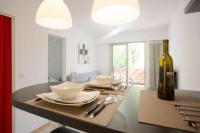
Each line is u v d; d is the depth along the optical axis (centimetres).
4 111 179
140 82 488
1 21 174
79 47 424
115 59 522
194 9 94
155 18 340
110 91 92
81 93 72
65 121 49
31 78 217
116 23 95
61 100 60
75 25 392
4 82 178
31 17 216
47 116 54
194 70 190
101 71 537
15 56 190
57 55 427
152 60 450
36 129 230
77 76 383
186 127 40
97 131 42
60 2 108
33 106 59
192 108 57
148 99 70
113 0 68
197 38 179
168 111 53
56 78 403
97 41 532
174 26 317
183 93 87
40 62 236
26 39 208
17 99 69
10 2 183
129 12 89
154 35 441
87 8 271
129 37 477
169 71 74
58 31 327
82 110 55
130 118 47
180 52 267
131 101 69
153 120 45
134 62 496
